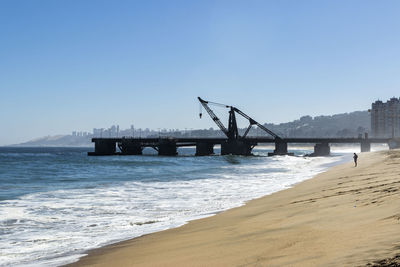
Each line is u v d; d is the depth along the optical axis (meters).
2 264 12.21
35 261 12.46
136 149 170.38
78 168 80.69
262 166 88.12
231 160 126.25
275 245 10.62
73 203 27.48
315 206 19.08
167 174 61.66
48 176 58.41
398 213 12.52
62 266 11.53
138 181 47.38
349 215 14.36
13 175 60.12
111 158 142.12
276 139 168.75
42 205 26.50
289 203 22.75
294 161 117.75
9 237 16.67
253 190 35.75
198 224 18.06
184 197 30.86
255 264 8.74
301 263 8.07
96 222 20.16
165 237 15.16
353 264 7.21
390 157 81.25
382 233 9.71
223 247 11.53
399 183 23.70
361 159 94.75
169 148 165.12
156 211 23.66
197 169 76.81
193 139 165.12
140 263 10.83
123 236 16.22
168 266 9.94
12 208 25.11
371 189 22.94
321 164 91.62
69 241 15.66
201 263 9.73
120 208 25.05
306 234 11.63
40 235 17.06
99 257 12.41
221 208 24.23
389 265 6.69
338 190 26.05
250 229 14.58
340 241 9.70
